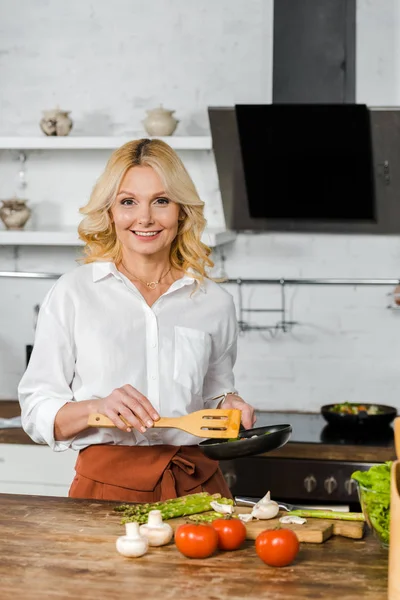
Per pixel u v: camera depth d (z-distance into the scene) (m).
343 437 3.91
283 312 4.55
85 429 2.39
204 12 4.48
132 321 2.51
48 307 2.49
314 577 1.74
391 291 4.49
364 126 3.84
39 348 2.47
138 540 1.85
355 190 4.10
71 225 4.71
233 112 3.91
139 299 2.53
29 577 1.74
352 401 4.53
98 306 2.50
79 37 4.59
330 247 4.51
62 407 2.36
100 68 4.58
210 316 2.63
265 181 4.15
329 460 3.76
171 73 4.53
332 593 1.66
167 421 2.16
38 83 4.64
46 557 1.84
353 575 1.75
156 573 1.76
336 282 4.48
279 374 4.57
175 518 2.06
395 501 1.60
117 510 2.14
